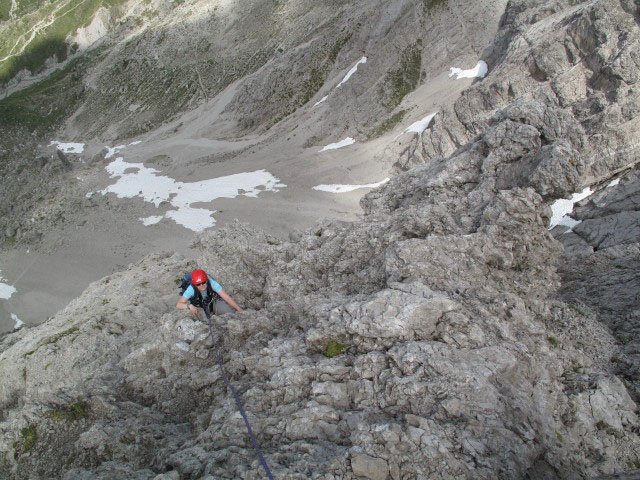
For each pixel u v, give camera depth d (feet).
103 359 39.04
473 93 193.47
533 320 27.20
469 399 22.12
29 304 194.29
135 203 242.99
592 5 164.96
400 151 218.59
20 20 515.50
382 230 36.35
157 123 353.10
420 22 266.57
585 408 23.84
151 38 430.20
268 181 236.84
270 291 37.65
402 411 22.57
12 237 237.66
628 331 29.66
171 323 33.53
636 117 147.02
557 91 169.27
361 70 276.41
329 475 19.56
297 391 25.36
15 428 28.17
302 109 291.99
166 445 25.36
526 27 204.64
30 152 355.56
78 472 23.95
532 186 31.58
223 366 29.94
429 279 28.89
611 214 118.93
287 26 360.28
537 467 21.16
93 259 208.44
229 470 21.21
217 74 368.48
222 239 47.34
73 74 449.06
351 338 26.94
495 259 29.60
